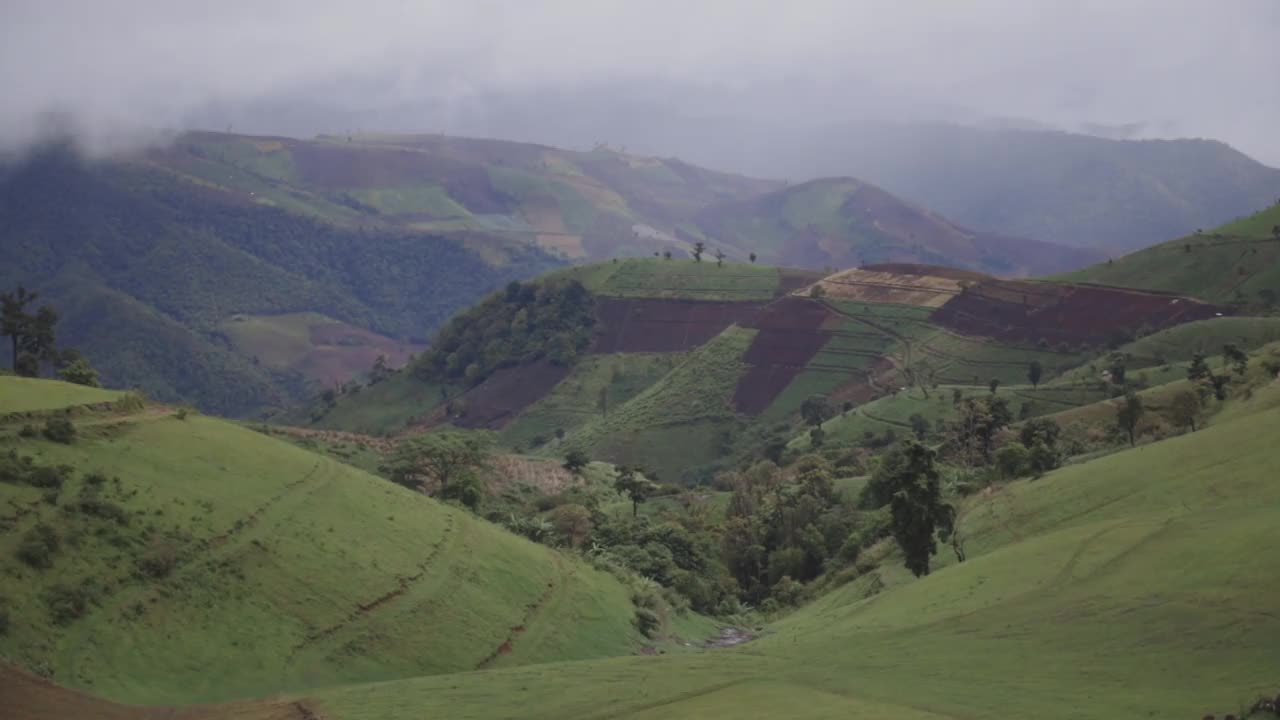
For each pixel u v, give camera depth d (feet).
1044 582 269.03
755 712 192.44
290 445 342.23
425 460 541.34
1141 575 243.40
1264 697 154.61
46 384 287.48
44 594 195.52
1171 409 590.14
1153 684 179.93
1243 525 256.52
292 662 217.77
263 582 237.04
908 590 340.80
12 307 506.48
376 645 238.89
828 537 578.66
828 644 276.21
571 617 319.47
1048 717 172.04
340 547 270.67
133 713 180.34
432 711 199.21
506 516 490.90
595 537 521.24
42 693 174.40
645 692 216.95
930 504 392.47
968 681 203.72
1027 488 426.92
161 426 288.51
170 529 234.58
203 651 207.00
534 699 211.41
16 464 224.74
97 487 232.53
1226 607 205.16
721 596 503.20
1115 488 363.76
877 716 180.96
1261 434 346.95
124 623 201.26
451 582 289.12
